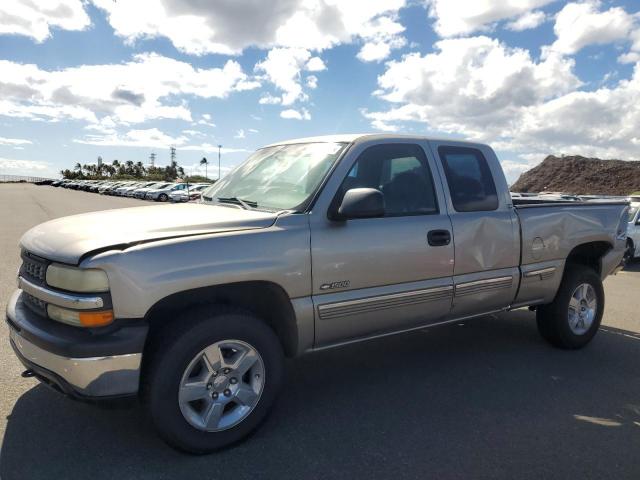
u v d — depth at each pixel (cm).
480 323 595
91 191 6241
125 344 269
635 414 368
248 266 304
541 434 335
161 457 298
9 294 672
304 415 356
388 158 390
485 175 445
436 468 294
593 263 546
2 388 382
